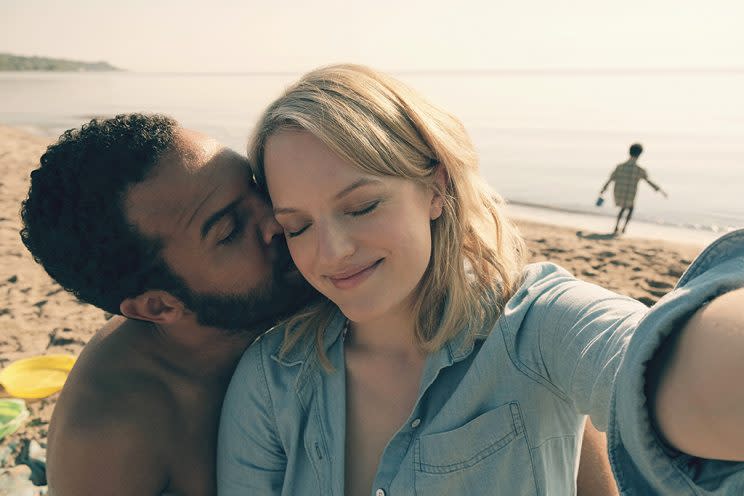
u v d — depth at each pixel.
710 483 0.95
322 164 1.48
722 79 120.69
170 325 2.01
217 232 1.81
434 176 1.63
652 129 32.12
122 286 1.86
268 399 1.81
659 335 0.93
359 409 1.73
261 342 1.90
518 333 1.53
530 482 1.54
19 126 30.50
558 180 18.22
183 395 2.09
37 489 3.18
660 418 0.93
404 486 1.58
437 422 1.58
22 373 4.36
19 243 8.17
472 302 1.63
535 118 38.72
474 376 1.55
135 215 1.76
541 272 1.67
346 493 1.71
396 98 1.59
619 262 8.92
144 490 2.02
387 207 1.51
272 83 118.25
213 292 1.88
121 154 1.73
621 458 1.03
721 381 0.84
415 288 1.68
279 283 1.93
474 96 64.31
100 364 2.04
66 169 1.75
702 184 17.39
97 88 84.00
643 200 15.29
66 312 5.84
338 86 1.54
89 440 1.92
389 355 1.73
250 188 1.87
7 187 12.96
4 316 5.73
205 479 2.15
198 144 1.83
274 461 1.84
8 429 3.66
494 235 1.80
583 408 1.33
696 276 1.03
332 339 1.79
